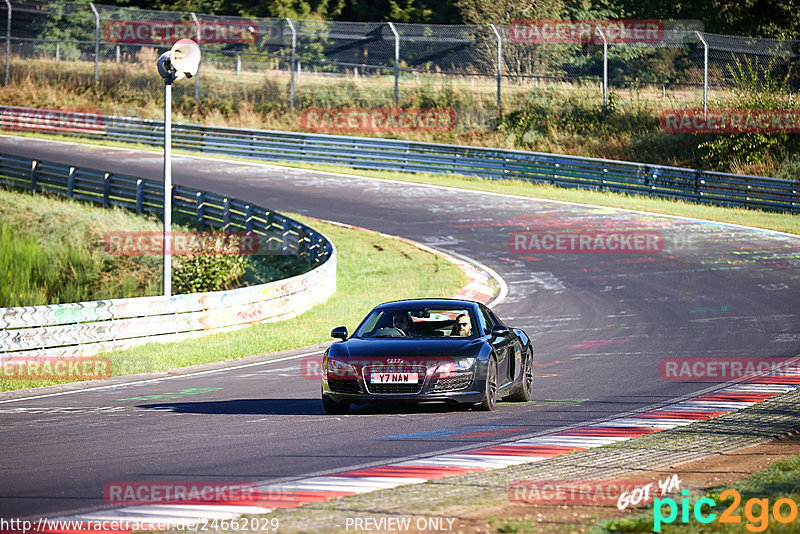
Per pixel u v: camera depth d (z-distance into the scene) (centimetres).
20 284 6894
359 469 2023
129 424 2667
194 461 2139
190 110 13150
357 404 2995
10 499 1788
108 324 4347
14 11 15438
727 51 12212
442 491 1781
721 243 7231
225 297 4881
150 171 10206
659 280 6062
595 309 5291
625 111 11850
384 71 15275
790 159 10475
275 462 2114
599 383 3412
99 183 8794
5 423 2720
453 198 9225
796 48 12194
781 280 5978
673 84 12306
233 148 11575
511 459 2114
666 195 9319
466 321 2975
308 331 4856
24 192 9306
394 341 2872
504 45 13488
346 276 6469
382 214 8519
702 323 4816
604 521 1534
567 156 9862
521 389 3062
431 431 2503
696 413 2777
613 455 2155
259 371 3834
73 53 15475
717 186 9044
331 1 16625
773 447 2248
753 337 4425
